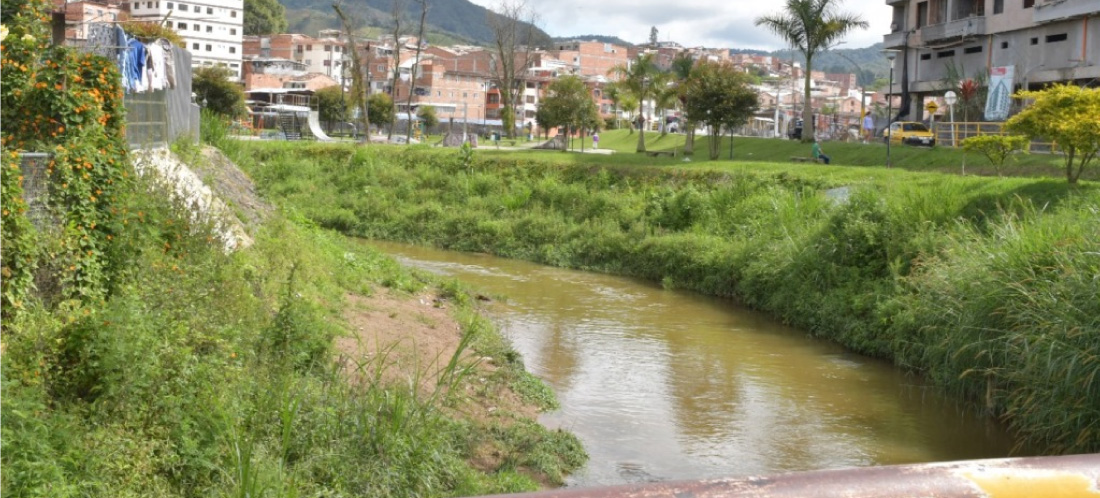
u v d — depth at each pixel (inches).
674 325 715.4
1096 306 420.2
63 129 425.1
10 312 343.6
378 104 3570.4
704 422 466.9
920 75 2213.3
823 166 1248.2
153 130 697.6
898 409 500.4
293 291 488.7
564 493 51.5
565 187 1269.7
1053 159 1174.3
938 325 555.8
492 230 1181.1
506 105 3624.5
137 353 300.8
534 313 743.1
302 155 1555.1
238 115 2802.7
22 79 426.3
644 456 410.6
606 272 1006.4
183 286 399.2
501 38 3713.1
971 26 1953.7
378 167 1473.9
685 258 930.7
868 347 630.5
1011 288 490.6
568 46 7052.2
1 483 225.1
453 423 380.2
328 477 296.2
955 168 1268.5
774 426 464.8
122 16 2775.6
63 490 233.5
